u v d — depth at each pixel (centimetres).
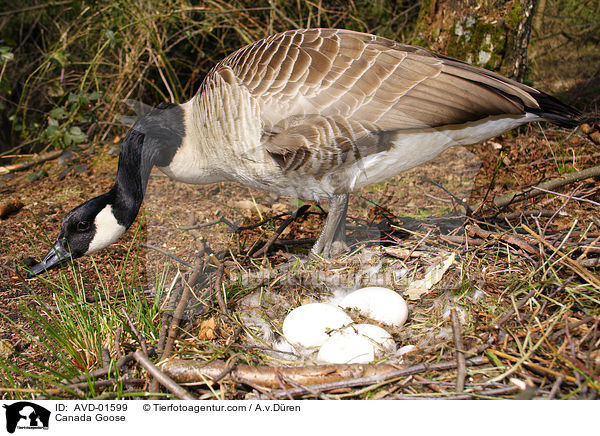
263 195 107
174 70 164
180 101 158
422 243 106
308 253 109
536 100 103
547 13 214
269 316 100
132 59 164
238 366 88
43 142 180
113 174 158
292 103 95
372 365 87
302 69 97
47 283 112
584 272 96
